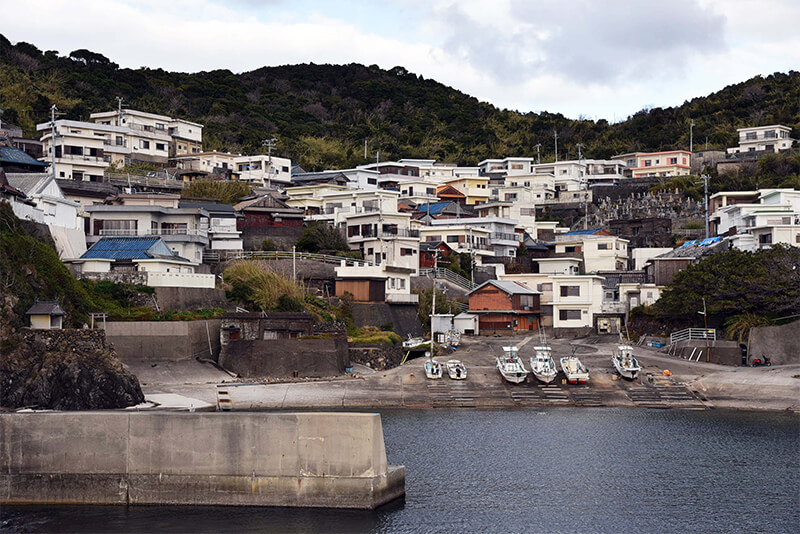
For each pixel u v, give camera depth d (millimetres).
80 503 39562
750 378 67688
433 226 119812
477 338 91000
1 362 51625
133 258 75250
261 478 38812
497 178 169375
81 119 151250
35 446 39969
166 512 38688
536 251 124062
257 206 109438
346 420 38438
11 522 37562
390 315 86688
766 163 148500
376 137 195125
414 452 50781
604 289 100688
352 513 38250
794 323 73375
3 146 103500
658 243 125688
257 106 196625
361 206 121125
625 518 39625
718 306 78188
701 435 55219
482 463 48469
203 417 39188
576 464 48500
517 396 65500
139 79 184625
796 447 52031
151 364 64500
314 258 94375
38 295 58938
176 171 136000
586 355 78562
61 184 106500
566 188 165000
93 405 52625
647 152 175125
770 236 92312
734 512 40531
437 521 38781
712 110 193375
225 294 77625
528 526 38469
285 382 65938
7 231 61188
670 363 74438
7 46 173750
